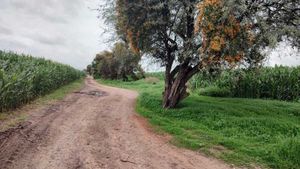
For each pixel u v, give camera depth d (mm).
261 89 22297
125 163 7746
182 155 8898
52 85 22312
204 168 7910
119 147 9125
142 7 15297
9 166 6941
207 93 23578
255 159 8812
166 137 10914
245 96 22750
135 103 19359
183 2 14656
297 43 14359
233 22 12711
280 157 8836
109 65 56500
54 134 9930
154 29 15844
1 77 12891
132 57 42844
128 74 52094
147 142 10008
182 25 15766
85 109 15469
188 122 13055
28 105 14844
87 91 25766
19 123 10875
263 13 13641
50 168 7000
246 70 15250
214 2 12602
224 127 12297
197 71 15773
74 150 8430
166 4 15047
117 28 17688
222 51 13062
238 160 8695
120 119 13492
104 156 8148
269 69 23016
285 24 13711
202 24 12969
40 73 18297
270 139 10602
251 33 13070
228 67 14188
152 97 19938
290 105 18250
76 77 41094
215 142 10172
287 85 21484
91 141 9492
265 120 12805
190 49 14500
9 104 13188
